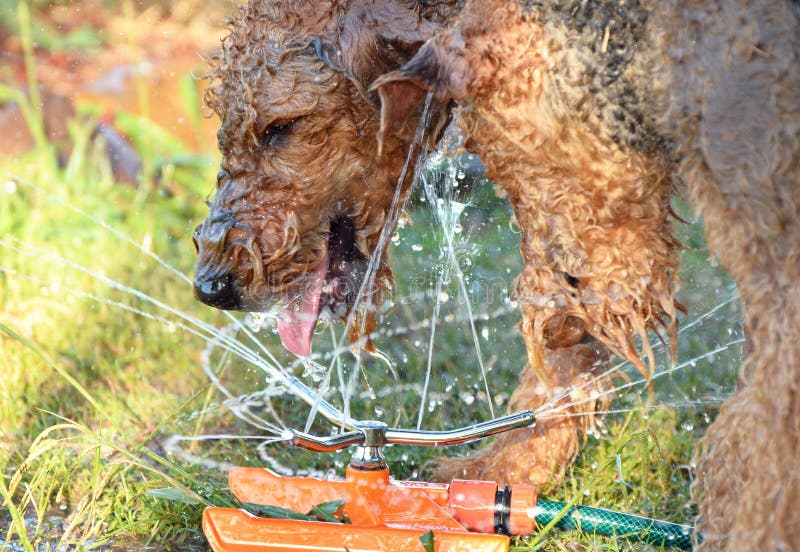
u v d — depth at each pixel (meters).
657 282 2.48
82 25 8.15
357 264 2.80
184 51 7.94
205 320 4.32
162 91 7.32
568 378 2.90
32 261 4.75
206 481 2.94
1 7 7.96
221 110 2.62
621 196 2.31
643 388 3.60
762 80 1.93
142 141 6.31
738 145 1.96
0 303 4.27
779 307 1.96
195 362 3.93
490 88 2.29
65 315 4.19
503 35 2.24
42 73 7.41
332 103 2.55
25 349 3.79
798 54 1.92
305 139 2.57
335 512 2.48
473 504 2.52
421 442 2.48
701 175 2.06
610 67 2.18
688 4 2.04
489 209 4.99
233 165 2.62
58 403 3.51
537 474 2.91
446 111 2.74
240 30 2.56
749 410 2.02
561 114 2.24
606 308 2.47
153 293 4.56
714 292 4.38
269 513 2.49
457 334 4.20
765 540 1.96
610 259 2.42
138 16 8.43
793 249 1.94
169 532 2.70
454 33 2.26
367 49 2.53
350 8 2.54
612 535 2.55
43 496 2.73
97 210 5.48
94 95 7.14
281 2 2.52
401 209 2.83
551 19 2.21
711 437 2.19
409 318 4.32
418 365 3.91
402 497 2.50
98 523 2.62
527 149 2.34
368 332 2.98
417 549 2.29
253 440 3.36
